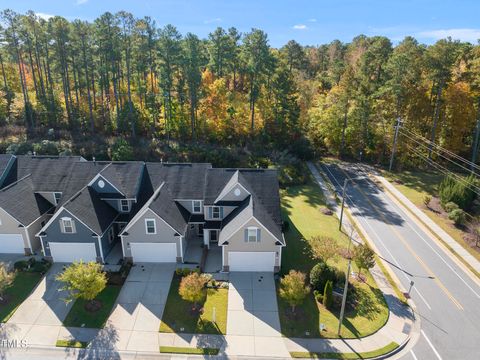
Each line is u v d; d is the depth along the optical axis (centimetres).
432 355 2109
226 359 2047
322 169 5625
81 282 2269
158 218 2805
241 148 5650
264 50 5450
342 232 3584
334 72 7219
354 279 2777
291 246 3259
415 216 4009
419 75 5450
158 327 2272
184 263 2958
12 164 3581
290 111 5822
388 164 5878
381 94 5688
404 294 2642
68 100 6144
